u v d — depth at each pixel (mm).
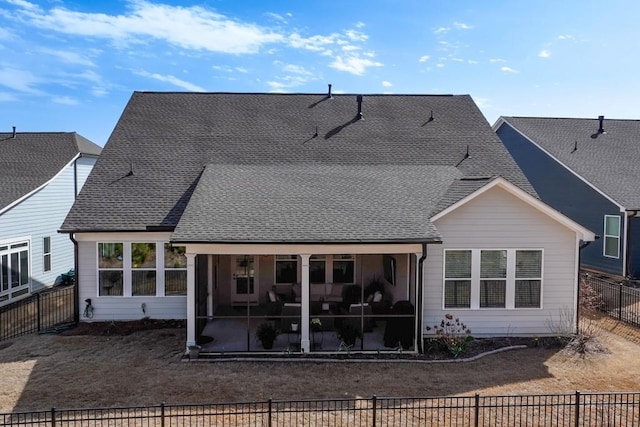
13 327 15906
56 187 23250
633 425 9273
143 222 15633
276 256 17578
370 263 17766
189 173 17781
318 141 19812
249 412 8758
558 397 9586
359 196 15219
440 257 14289
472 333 14406
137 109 20828
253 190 15445
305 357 12711
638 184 23078
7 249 19391
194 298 12891
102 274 16172
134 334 14820
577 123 28891
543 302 14516
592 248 23500
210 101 21688
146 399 10258
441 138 20234
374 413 8547
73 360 12531
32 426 8852
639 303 17797
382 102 22406
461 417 9516
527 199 14164
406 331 13367
